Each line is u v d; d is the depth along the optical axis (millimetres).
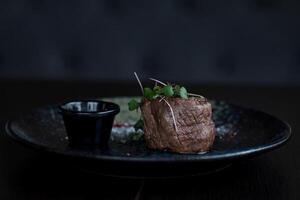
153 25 1325
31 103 932
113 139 665
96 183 556
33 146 551
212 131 629
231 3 1309
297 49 1307
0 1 1316
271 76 1321
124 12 1325
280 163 626
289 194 536
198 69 1334
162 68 1340
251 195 532
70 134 629
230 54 1327
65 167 601
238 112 734
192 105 619
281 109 904
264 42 1313
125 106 778
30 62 1340
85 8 1320
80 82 1145
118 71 1342
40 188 543
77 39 1333
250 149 543
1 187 544
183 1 1319
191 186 551
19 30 1328
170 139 619
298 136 737
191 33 1323
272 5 1304
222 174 586
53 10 1322
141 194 530
